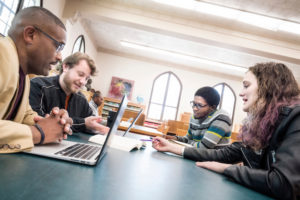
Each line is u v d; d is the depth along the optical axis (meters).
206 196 0.52
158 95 9.85
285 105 0.77
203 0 4.26
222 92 9.91
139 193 0.45
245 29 5.05
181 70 9.91
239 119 9.82
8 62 0.65
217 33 5.12
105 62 9.70
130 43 8.19
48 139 0.67
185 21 5.11
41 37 0.77
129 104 8.85
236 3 4.16
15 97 0.79
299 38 4.98
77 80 1.60
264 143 0.81
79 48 7.10
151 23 5.08
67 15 4.90
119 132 1.91
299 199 0.58
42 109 1.47
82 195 0.38
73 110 1.77
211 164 0.91
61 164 0.55
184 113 9.27
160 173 0.67
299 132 0.64
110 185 0.46
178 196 0.48
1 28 3.16
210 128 1.60
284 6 3.99
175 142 1.53
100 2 5.01
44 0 3.95
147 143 1.47
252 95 0.90
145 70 9.84
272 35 5.08
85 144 0.90
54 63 0.88
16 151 0.56
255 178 0.65
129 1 4.90
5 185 0.36
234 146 1.09
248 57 7.03
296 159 0.60
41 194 0.35
